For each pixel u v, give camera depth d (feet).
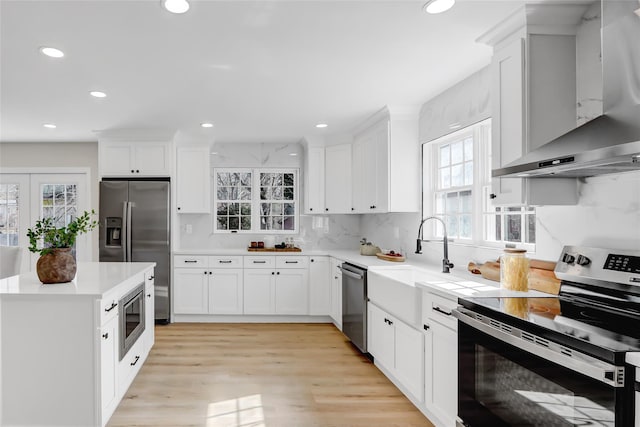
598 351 3.76
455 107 9.93
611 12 5.11
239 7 6.16
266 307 15.34
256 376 10.07
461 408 6.15
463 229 10.49
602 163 4.51
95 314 6.89
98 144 15.96
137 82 9.53
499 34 6.82
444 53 7.98
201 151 15.93
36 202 17.24
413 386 8.29
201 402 8.61
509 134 6.68
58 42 7.34
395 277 10.78
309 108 11.93
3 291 6.97
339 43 7.49
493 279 8.05
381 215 15.06
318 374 10.25
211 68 8.67
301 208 17.26
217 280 15.23
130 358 8.77
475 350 5.81
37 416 6.84
